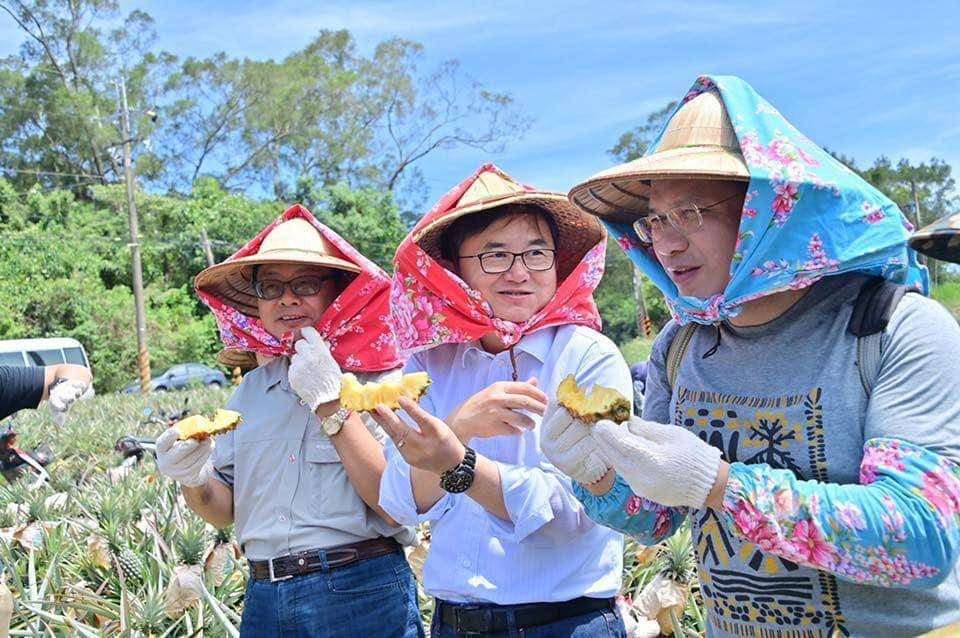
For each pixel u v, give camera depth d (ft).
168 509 18.28
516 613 8.48
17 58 205.67
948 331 6.27
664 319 129.70
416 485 9.15
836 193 6.39
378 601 10.37
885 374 6.33
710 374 7.35
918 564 5.80
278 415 10.95
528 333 9.32
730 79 7.14
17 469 26.35
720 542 7.13
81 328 127.34
